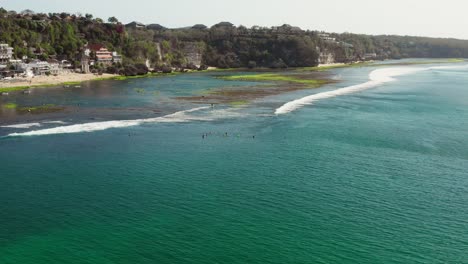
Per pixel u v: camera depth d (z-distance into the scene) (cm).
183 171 7000
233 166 7262
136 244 4778
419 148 8506
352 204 5800
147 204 5747
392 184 6538
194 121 10844
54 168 7062
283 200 5900
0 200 5806
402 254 4622
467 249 4744
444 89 18575
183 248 4703
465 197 6100
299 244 4791
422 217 5462
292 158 7731
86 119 10975
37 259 4494
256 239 4884
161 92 16762
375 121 11012
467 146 8700
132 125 10312
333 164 7425
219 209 5612
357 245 4781
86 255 4572
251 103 13800
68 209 5581
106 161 7456
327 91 17200
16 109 12281
